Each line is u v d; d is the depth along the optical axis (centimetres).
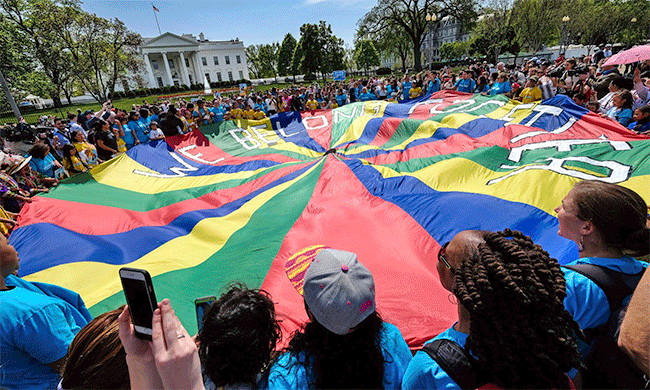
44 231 356
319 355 108
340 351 106
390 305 240
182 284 279
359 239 317
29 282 167
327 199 404
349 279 106
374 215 358
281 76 6238
